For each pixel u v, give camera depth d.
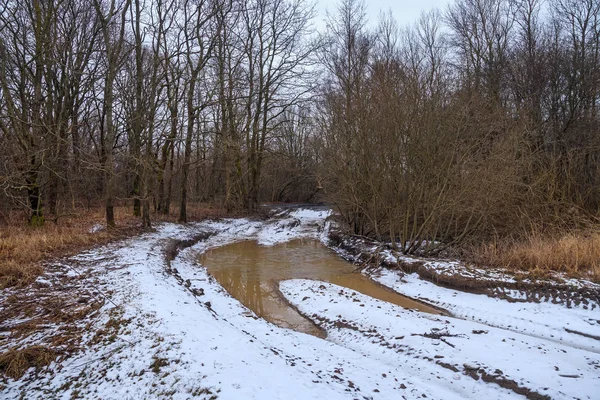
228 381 4.40
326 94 20.25
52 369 4.97
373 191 13.77
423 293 9.70
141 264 9.96
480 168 11.62
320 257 14.88
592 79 18.11
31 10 14.29
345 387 4.80
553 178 13.56
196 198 30.64
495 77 22.16
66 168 16.23
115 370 4.88
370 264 12.64
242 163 28.70
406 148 12.41
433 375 5.57
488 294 9.01
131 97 16.55
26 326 6.10
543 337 7.14
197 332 5.81
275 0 26.05
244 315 8.00
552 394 4.87
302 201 45.69
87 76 19.53
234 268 12.87
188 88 20.12
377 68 14.48
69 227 14.16
